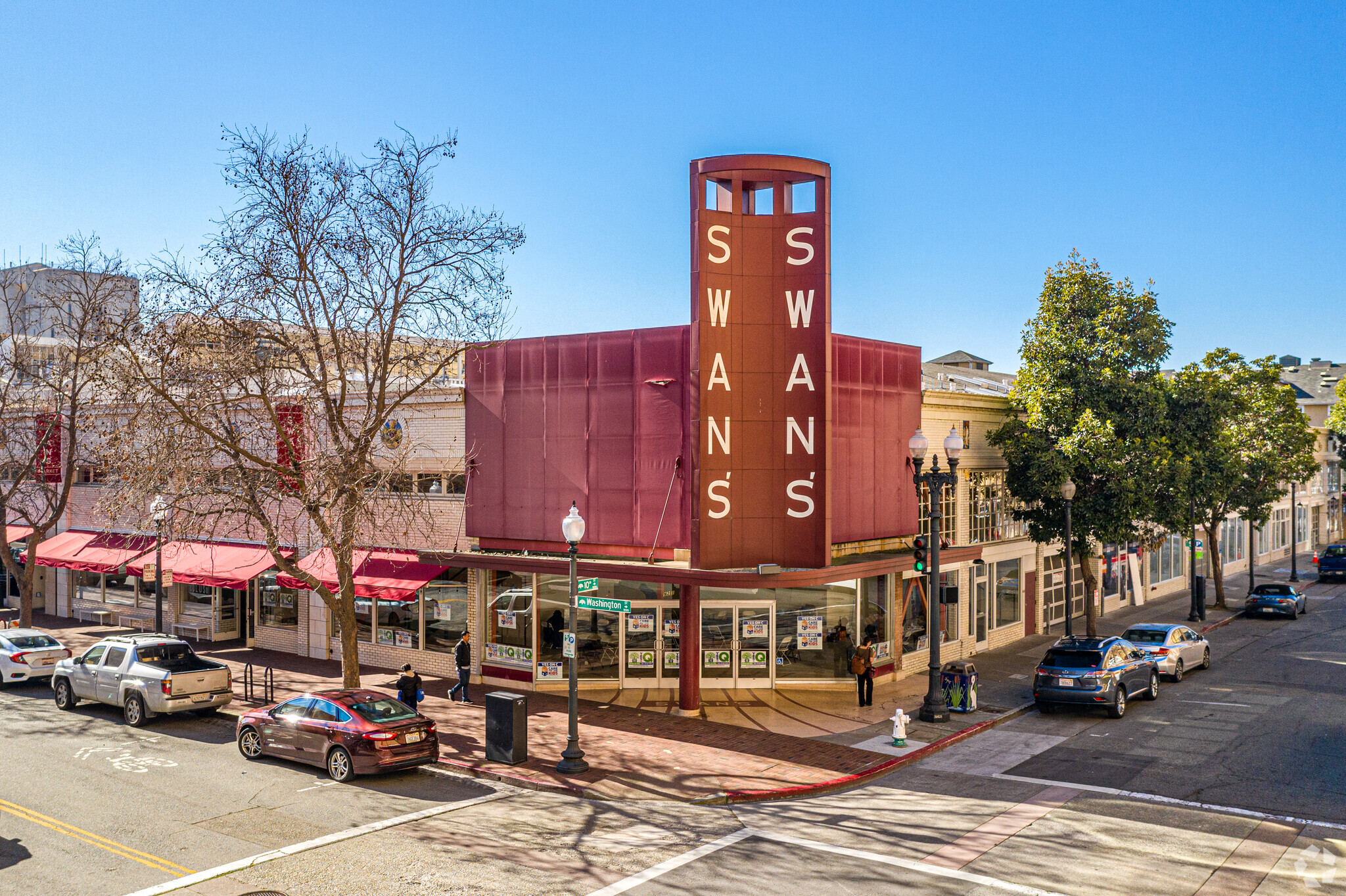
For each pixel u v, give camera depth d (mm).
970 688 21156
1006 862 12062
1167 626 25891
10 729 19922
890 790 15727
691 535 20703
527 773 16438
